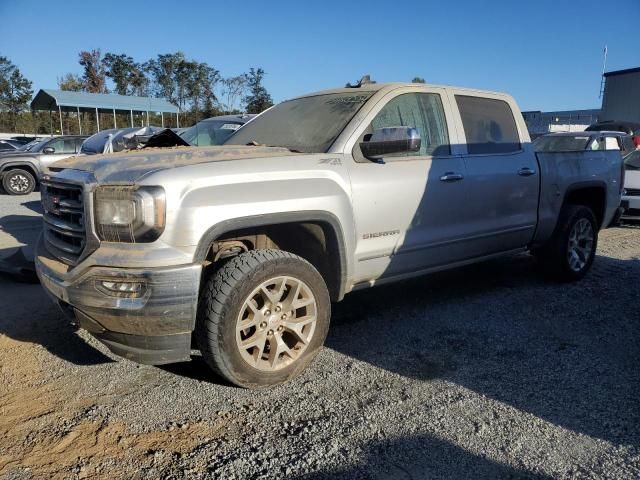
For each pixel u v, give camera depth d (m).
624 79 34.69
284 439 3.06
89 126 41.09
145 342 3.25
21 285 5.82
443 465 2.84
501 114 5.48
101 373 3.84
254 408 3.39
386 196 4.21
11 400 3.47
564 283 6.14
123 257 3.15
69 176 3.54
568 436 3.09
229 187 3.38
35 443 3.01
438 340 4.46
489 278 6.32
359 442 3.03
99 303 3.16
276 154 3.84
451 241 4.78
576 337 4.55
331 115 4.50
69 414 3.31
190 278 3.19
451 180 4.71
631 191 10.17
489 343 4.41
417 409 3.38
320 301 3.74
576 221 6.04
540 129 40.97
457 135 4.94
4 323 4.73
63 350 4.21
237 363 3.40
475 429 3.16
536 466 2.82
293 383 3.71
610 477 2.73
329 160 3.97
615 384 3.71
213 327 3.31
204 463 2.85
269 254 3.51
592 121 40.34
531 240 5.68
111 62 47.97
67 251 3.52
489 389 3.63
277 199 3.56
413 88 4.74
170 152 3.83
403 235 4.39
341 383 3.71
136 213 3.12
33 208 12.39
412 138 3.89
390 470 2.79
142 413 3.32
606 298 5.61
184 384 3.69
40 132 45.97
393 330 4.68
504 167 5.23
